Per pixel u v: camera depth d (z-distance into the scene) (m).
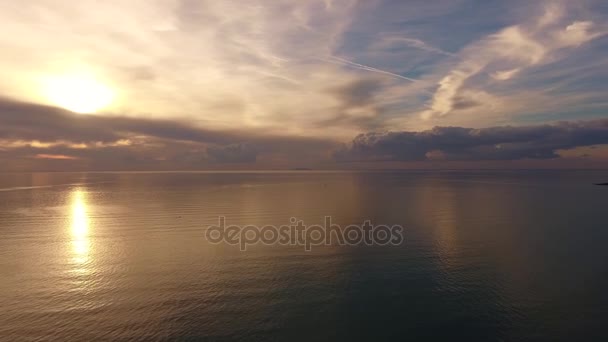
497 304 20.39
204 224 42.78
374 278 24.31
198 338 17.27
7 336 17.39
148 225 42.03
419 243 33.41
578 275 24.77
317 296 21.52
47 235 36.56
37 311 19.75
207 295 21.67
